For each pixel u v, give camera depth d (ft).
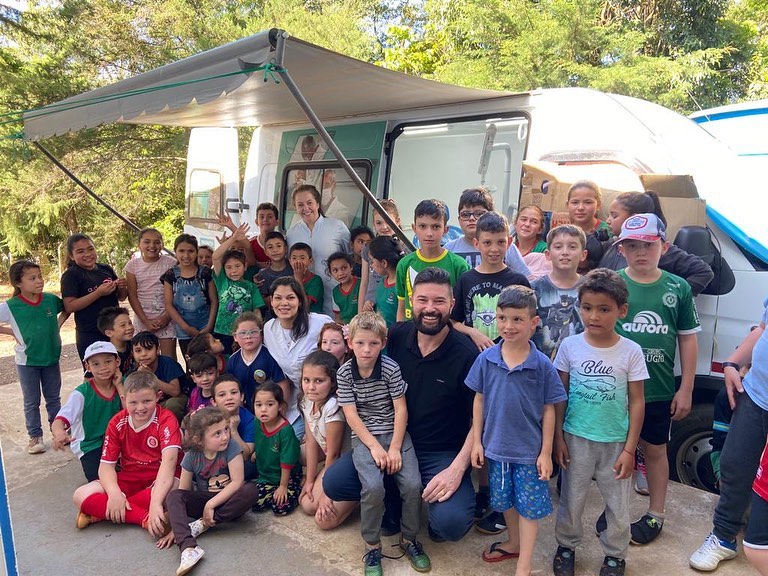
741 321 11.06
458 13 42.52
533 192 13.53
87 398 12.67
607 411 9.16
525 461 9.14
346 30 44.09
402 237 12.43
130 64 41.39
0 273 54.29
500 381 9.26
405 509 10.02
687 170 12.23
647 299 10.00
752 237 11.08
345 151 18.85
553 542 10.71
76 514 12.03
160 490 11.14
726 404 10.69
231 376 12.49
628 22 40.22
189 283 16.75
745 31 40.93
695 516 11.21
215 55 10.92
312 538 11.02
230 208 23.16
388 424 10.51
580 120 13.60
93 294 16.03
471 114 15.81
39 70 33.63
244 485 11.32
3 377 23.22
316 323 13.44
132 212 47.44
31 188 42.47
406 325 10.93
